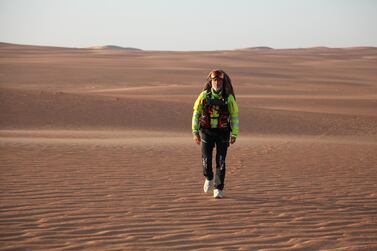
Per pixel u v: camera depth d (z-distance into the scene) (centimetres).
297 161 1584
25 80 8775
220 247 725
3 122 3491
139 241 746
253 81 9638
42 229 794
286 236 787
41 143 1928
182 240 755
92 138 2692
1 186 1085
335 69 13325
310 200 1039
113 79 9306
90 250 701
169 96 6431
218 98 1059
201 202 1002
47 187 1090
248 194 1086
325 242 759
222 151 1063
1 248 702
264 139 2770
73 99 4300
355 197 1073
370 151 1947
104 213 897
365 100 6162
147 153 1694
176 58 15500
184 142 2212
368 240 774
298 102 6003
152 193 1069
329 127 4044
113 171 1316
